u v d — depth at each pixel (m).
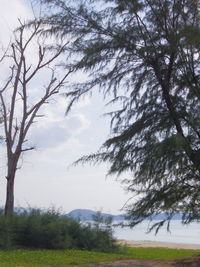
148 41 16.58
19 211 21.45
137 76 17.23
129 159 16.80
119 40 16.62
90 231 20.75
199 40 15.88
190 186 16.28
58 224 20.33
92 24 16.77
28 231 19.81
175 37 16.09
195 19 16.78
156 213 16.61
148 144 16.59
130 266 14.98
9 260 14.85
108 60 17.12
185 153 15.70
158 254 20.27
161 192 16.30
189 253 20.75
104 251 20.34
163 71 16.75
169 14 16.67
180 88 16.83
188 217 16.47
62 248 19.53
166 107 16.86
